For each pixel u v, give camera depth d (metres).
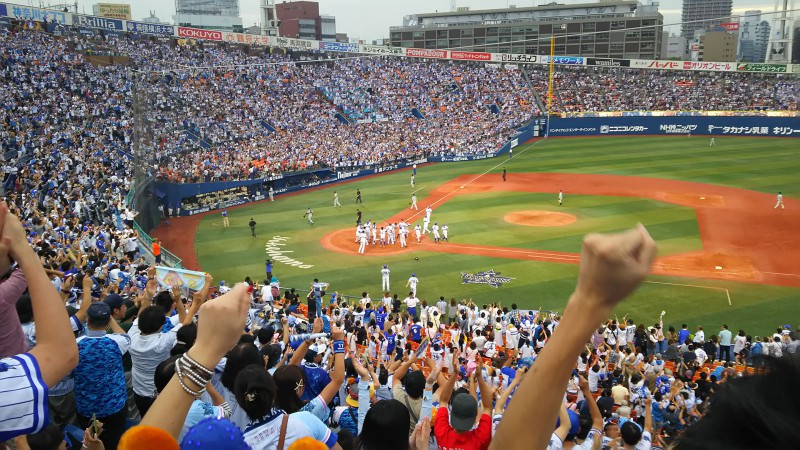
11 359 3.04
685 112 97.12
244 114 76.38
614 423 11.53
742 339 26.16
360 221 48.09
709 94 103.50
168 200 56.62
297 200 62.78
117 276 22.08
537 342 25.55
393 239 46.47
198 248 46.59
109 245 31.89
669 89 105.69
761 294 35.41
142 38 82.44
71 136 53.22
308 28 186.12
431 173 74.81
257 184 64.06
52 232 29.03
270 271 38.09
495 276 39.16
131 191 47.38
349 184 70.38
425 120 92.81
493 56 104.50
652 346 27.28
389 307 32.22
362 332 22.83
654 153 81.62
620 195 59.41
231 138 71.19
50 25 71.38
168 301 11.68
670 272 39.03
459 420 5.47
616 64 107.06
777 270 39.12
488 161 80.94
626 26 143.88
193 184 58.12
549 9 154.00
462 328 29.27
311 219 52.97
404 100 95.31
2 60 59.56
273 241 47.97
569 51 149.12
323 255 44.34
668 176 67.12
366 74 97.56
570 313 1.69
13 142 47.53
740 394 1.44
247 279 31.77
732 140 90.38
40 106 56.22
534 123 99.00
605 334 27.09
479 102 99.75
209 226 53.03
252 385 5.08
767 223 49.03
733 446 1.38
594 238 1.60
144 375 8.42
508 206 56.75
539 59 105.81
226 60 85.62
